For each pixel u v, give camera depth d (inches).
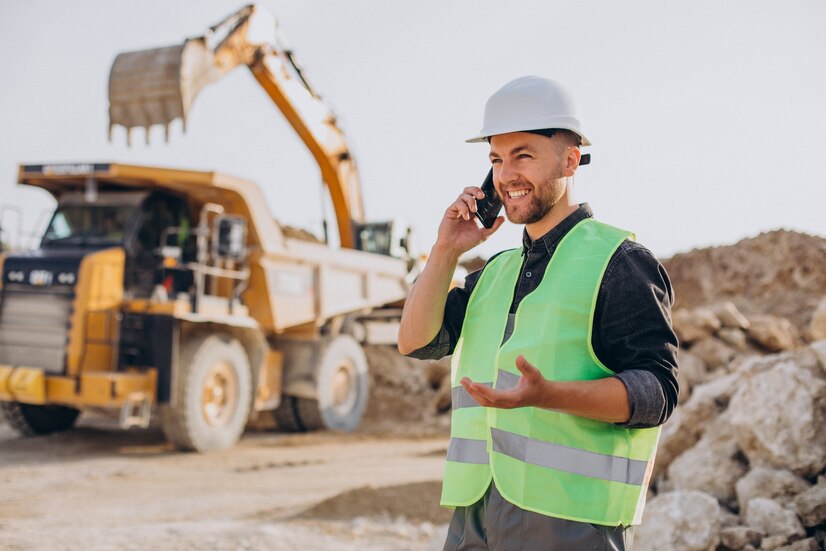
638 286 76.6
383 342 539.5
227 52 418.9
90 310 354.3
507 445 79.6
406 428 507.2
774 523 163.5
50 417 421.7
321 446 417.7
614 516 75.9
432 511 234.4
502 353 80.8
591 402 70.4
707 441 199.8
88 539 205.5
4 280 368.2
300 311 442.9
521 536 76.9
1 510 251.9
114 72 387.5
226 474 327.3
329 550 198.7
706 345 513.7
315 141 502.3
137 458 361.1
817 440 175.8
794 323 799.7
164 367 354.6
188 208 404.5
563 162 82.0
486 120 83.3
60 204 394.9
